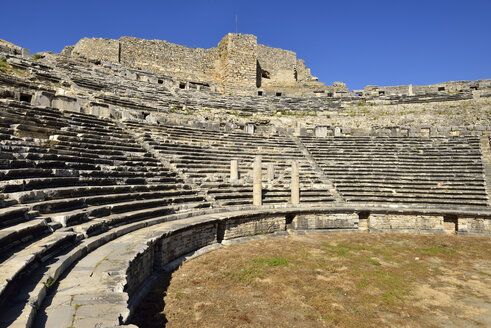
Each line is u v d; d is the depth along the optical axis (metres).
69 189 9.86
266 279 9.77
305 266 11.23
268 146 25.75
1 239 5.83
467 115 34.19
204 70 44.72
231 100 38.47
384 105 39.28
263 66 49.59
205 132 25.14
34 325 4.25
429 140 26.81
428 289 9.42
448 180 21.38
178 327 6.60
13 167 9.20
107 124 18.83
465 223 18.05
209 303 7.88
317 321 7.22
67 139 13.52
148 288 8.63
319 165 24.08
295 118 36.88
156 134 21.31
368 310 7.89
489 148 24.25
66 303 4.95
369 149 26.05
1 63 23.16
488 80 39.19
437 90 40.84
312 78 54.41
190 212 13.92
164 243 10.30
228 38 43.50
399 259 12.63
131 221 10.91
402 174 22.52
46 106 17.02
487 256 13.29
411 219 18.64
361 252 13.55
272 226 16.77
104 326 4.29
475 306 8.29
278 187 20.47
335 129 28.98
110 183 12.53
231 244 14.19
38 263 6.06
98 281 5.91
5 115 12.63
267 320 7.14
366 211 18.75
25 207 7.65
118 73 33.50
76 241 7.88
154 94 32.38
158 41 41.81
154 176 15.73
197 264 11.05
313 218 18.09
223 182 19.06
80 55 33.44
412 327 7.14
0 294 4.33
